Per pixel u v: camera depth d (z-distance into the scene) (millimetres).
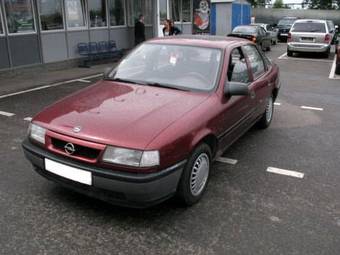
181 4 18891
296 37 17188
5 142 5480
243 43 5336
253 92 5133
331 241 3344
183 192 3645
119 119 3496
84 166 3303
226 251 3176
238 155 5234
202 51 4684
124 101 3924
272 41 24406
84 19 13109
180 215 3674
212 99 4105
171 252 3145
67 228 3418
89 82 10164
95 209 3719
